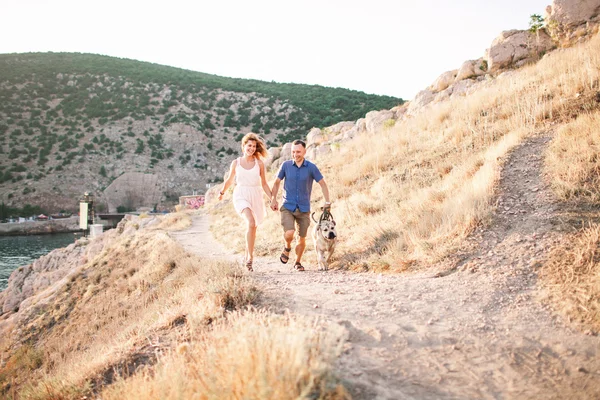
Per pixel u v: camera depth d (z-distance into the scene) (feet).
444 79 66.54
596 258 15.80
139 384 11.48
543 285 15.40
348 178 43.93
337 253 26.37
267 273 23.29
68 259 89.30
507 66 59.67
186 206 154.40
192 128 329.72
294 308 15.46
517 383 9.93
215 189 121.08
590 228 17.83
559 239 18.19
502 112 39.42
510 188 24.26
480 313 14.11
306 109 359.87
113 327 31.32
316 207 39.88
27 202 234.58
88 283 49.16
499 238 20.25
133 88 368.07
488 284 16.40
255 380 8.49
